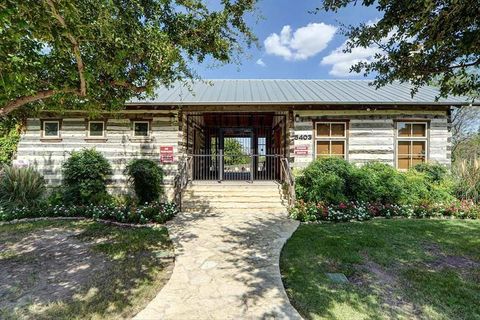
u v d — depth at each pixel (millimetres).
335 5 3551
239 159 14727
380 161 9562
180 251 4961
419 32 3098
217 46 5105
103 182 9328
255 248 5094
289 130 9766
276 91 10664
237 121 14016
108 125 9781
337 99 9219
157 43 4223
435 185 8609
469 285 3688
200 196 9055
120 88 5223
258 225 6699
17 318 3051
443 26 2809
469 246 5113
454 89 3674
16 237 5926
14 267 4418
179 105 9211
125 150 9773
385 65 3811
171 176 9648
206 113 10633
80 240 5703
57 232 6270
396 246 5129
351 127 9656
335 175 8117
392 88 11133
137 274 4133
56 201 8625
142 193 8883
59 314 3123
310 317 3010
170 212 7555
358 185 8156
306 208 7480
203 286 3688
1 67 2863
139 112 9758
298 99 9227
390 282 3795
